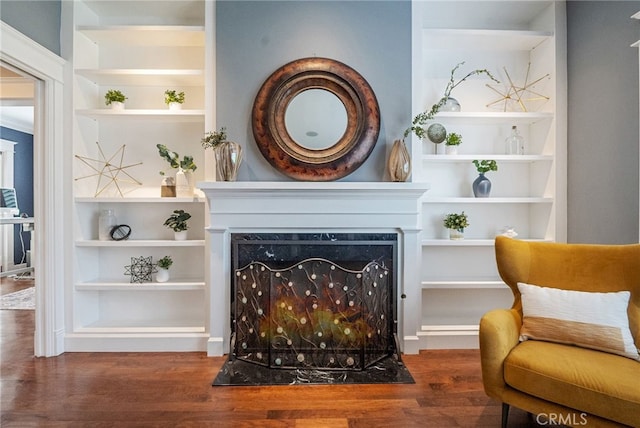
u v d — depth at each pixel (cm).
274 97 268
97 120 305
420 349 279
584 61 269
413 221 269
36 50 246
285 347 248
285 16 273
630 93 230
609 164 246
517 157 286
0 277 558
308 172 267
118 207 308
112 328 281
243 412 196
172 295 309
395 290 271
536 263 203
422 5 294
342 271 250
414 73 279
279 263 268
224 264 266
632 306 177
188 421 188
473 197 306
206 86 273
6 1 228
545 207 297
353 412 197
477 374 239
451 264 318
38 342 266
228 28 272
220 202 264
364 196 265
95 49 304
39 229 266
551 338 176
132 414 194
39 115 263
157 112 279
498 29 320
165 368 248
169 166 310
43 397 211
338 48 274
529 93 315
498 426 184
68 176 275
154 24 310
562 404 151
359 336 247
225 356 267
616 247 188
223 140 267
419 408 201
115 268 308
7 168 607
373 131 269
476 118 294
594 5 258
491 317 179
